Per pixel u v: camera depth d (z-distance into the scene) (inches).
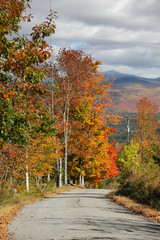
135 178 900.0
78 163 1893.5
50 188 1349.7
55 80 1477.6
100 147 1807.3
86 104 1702.8
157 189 738.2
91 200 874.8
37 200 925.2
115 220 493.0
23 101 414.9
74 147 1672.0
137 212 601.3
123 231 395.2
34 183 1337.4
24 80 421.4
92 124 1702.8
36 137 823.7
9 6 410.0
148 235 370.9
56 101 1470.2
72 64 1450.5
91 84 1598.2
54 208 681.0
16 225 457.1
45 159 1168.2
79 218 517.3
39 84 444.8
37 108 467.2
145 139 2178.9
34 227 435.5
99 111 1716.3
